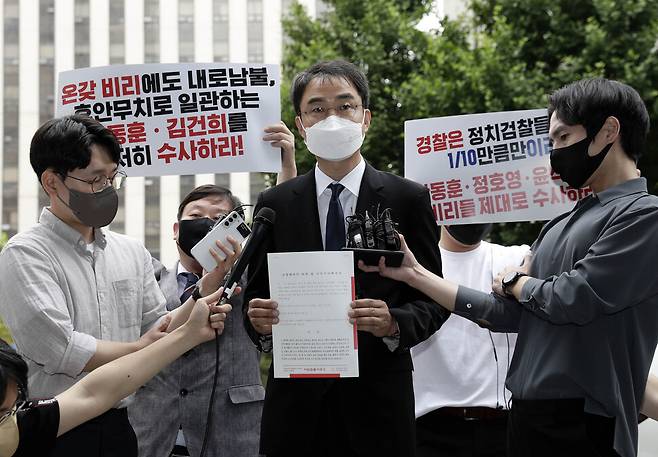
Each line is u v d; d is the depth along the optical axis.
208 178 24.48
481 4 10.39
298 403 2.73
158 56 26.03
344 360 2.59
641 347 2.59
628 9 9.05
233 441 3.56
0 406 2.18
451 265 4.02
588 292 2.48
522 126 3.82
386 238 2.69
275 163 3.73
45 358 2.68
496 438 3.74
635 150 2.71
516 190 3.81
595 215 2.67
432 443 3.79
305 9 11.89
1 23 25.94
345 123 2.86
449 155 3.87
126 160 3.72
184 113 3.74
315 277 2.61
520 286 2.70
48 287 2.71
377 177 2.93
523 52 9.78
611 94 2.65
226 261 2.99
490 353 3.81
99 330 2.85
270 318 2.62
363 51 10.62
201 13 26.17
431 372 3.81
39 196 25.61
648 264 2.50
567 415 2.56
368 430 2.70
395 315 2.63
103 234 2.97
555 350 2.61
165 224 24.95
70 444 2.68
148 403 3.60
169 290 3.86
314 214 2.87
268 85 3.77
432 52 10.01
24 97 25.78
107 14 26.12
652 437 4.07
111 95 3.74
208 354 3.65
